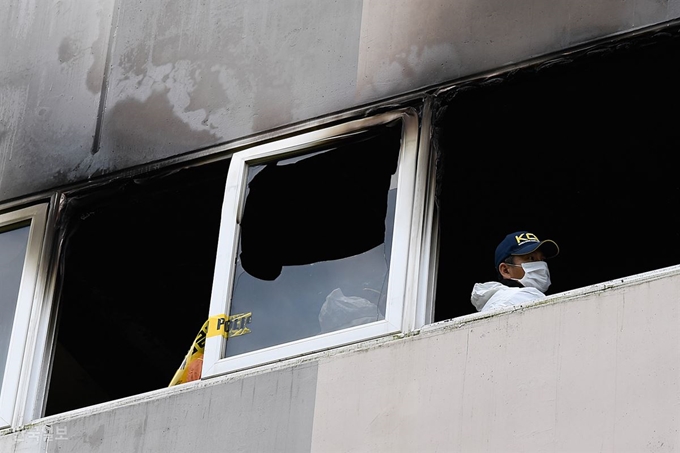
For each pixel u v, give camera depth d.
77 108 27.78
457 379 20.62
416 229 22.77
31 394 26.06
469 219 25.88
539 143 24.42
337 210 24.05
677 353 18.98
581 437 19.19
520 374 20.09
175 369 30.75
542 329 20.20
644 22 21.89
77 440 24.36
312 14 25.55
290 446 21.78
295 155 24.70
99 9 28.39
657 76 22.66
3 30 29.44
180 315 29.36
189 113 26.30
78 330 28.33
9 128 28.48
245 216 24.80
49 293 26.89
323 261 23.84
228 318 24.12
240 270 24.47
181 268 28.27
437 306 26.50
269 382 22.59
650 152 24.95
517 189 25.58
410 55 24.05
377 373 21.48
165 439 23.25
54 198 27.42
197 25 26.91
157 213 27.06
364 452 20.98
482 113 23.59
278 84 25.39
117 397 30.17
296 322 23.55
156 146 26.44
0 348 26.73
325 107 24.62
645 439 18.72
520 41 22.92
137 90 27.12
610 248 27.58
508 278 23.69
